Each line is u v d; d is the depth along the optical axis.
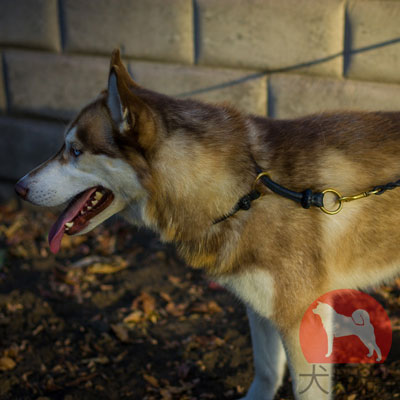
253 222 1.06
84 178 1.11
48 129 2.03
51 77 1.98
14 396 1.31
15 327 1.51
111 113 1.05
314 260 1.06
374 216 1.08
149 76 1.85
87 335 1.47
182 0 1.74
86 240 1.89
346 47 1.60
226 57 1.75
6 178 2.18
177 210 1.09
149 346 1.44
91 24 1.88
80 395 1.30
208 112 1.10
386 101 1.58
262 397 1.25
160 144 1.06
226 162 1.07
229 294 1.61
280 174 1.07
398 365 1.32
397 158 1.08
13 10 1.97
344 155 1.08
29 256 1.82
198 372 1.36
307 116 1.15
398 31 1.52
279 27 1.65
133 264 1.77
